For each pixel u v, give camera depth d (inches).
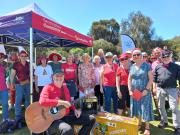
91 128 185.3
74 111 186.4
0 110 321.4
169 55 232.2
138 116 216.7
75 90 281.4
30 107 174.4
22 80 252.1
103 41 1972.2
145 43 2470.5
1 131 227.1
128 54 244.4
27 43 409.4
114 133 196.5
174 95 228.1
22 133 227.6
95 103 208.5
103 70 260.4
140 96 211.5
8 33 289.9
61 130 165.2
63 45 422.6
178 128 224.2
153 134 230.5
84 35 330.3
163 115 250.8
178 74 229.8
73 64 285.0
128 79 225.0
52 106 175.8
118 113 245.6
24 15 203.5
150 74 213.0
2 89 242.5
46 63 264.4
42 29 215.5
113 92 260.4
